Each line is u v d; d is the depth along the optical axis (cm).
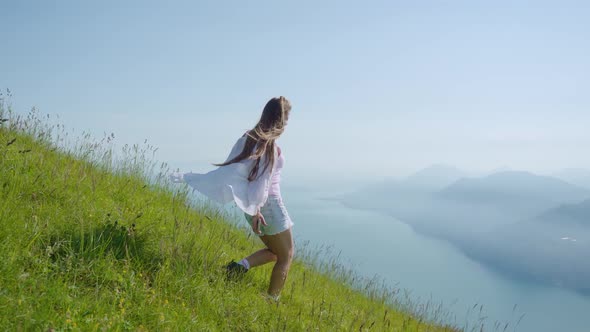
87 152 727
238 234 734
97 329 312
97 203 524
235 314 421
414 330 702
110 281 384
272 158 452
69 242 392
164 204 661
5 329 277
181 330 359
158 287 404
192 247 488
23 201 458
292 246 487
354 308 663
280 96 464
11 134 664
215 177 444
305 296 590
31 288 324
